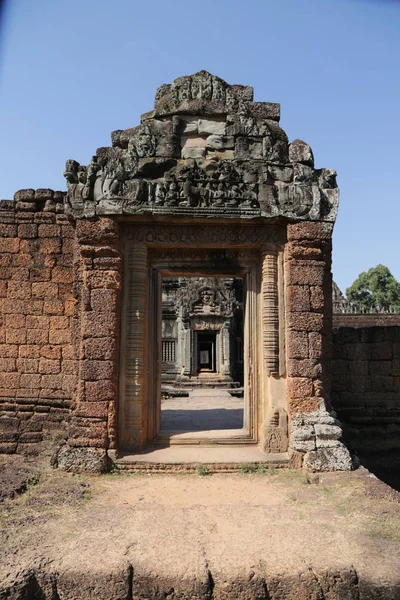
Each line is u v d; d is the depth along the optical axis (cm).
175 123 758
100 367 709
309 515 509
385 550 425
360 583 388
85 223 725
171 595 383
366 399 1009
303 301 729
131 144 751
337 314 2239
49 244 898
